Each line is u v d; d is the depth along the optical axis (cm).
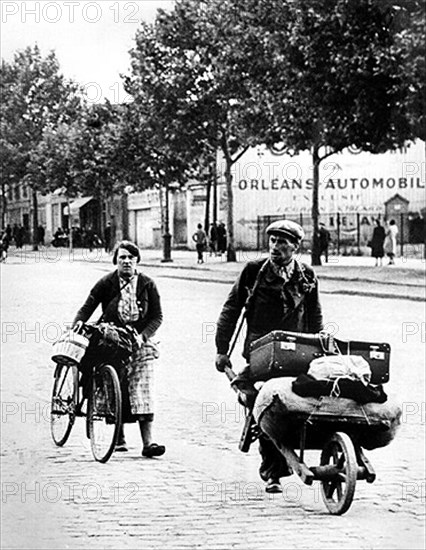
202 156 4203
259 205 4331
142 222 4644
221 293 2895
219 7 3600
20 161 4106
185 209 5056
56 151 4094
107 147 4084
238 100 3619
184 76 3850
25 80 4031
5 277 3353
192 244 5050
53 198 4491
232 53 3462
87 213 4234
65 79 4038
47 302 2591
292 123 3111
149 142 4059
